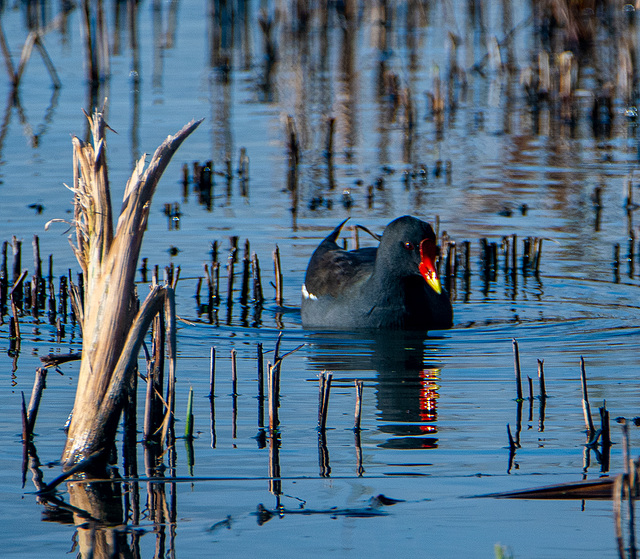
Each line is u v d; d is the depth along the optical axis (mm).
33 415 8539
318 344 11828
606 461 7965
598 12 35156
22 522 6957
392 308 12359
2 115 23875
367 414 9266
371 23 35469
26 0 36938
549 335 11945
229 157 20797
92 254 7910
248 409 9438
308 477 7742
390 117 24844
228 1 36625
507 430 8531
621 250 15344
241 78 29203
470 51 31547
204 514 7078
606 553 6379
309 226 16469
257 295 13711
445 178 19406
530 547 6480
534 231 16141
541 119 24859
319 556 6410
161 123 23188
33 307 12805
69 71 29359
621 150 21516
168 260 14836
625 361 10812
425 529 6789
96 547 6570
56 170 19172
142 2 41500
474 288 14125
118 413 8008
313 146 21969
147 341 11750
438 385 10164
